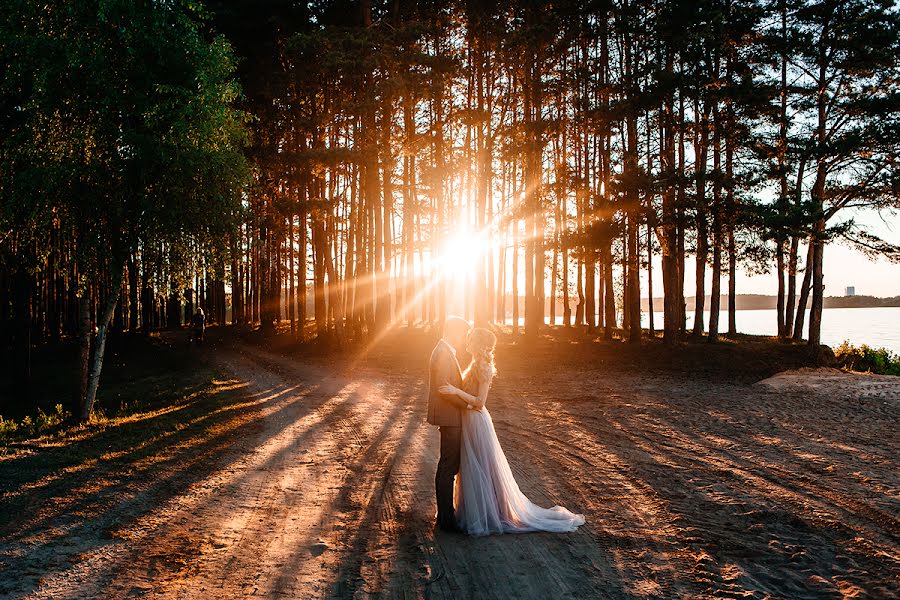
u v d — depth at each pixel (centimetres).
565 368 2145
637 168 2353
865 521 550
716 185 2353
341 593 416
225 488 693
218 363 2366
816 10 2609
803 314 2859
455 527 539
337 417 1202
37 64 1055
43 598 403
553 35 2559
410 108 2744
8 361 2617
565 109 2714
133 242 1130
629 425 1089
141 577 442
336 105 2438
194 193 1141
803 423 1084
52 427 1163
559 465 796
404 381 1852
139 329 3934
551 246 2542
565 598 400
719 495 644
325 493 674
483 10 2688
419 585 426
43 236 1148
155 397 1633
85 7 1043
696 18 2306
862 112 2573
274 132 2598
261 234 3067
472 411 550
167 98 1081
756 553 477
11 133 1138
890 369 2584
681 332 3155
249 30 2567
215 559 479
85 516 578
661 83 2331
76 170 1059
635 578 430
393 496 660
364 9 2697
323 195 2953
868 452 843
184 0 1150
